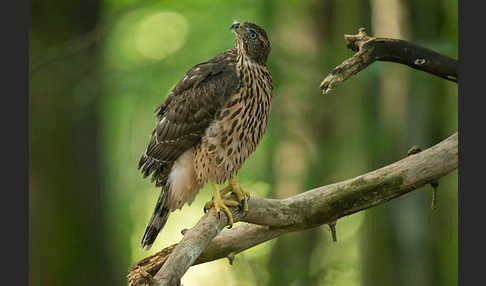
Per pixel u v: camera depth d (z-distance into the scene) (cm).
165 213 975
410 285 1391
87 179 1450
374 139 1437
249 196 864
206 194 2292
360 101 1548
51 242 1394
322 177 1731
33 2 1390
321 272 1842
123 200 2538
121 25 1997
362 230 1653
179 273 720
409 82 1379
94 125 1484
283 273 1819
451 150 791
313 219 838
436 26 1350
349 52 1602
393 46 773
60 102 1419
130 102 2272
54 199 1399
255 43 912
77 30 1437
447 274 1738
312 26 1816
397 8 1359
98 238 1456
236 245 870
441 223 1647
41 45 1395
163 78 1753
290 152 1859
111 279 1477
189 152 949
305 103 1712
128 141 2381
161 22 2205
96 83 1481
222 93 910
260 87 924
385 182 812
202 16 1923
